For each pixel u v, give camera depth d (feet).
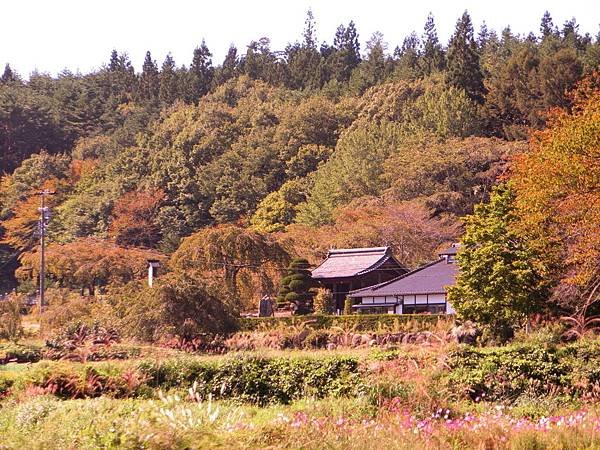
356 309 183.01
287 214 305.53
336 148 346.33
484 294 110.01
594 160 99.50
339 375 72.69
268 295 202.39
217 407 50.88
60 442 42.70
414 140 284.61
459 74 333.83
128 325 131.44
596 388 66.39
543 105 282.15
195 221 336.49
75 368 74.64
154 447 40.81
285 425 47.06
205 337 128.77
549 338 93.25
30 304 248.11
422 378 66.64
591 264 100.32
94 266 259.80
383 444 43.27
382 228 229.45
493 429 47.80
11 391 70.90
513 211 109.81
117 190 359.66
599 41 393.09
